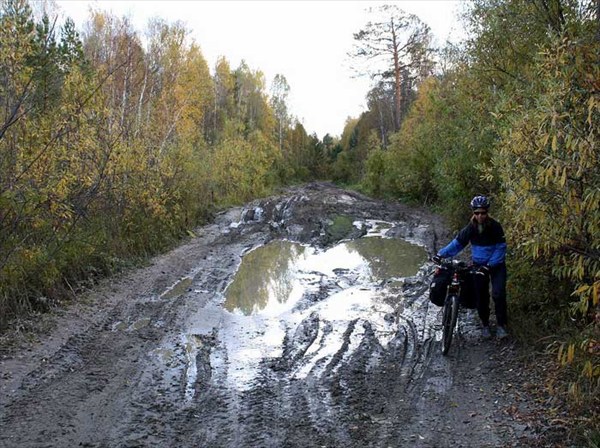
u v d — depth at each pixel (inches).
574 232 189.6
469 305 278.7
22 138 353.7
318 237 657.6
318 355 269.3
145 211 552.7
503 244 275.1
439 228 689.0
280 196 1332.4
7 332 285.1
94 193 435.2
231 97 2137.1
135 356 268.1
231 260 517.3
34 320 307.1
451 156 573.6
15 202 328.8
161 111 892.0
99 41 914.7
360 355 266.4
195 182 801.6
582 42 184.5
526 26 373.7
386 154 1240.8
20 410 206.4
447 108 639.1
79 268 395.2
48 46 417.4
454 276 270.5
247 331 310.2
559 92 183.8
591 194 161.6
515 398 209.9
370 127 2353.6
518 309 291.4
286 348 279.9
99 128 469.1
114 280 416.8
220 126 1925.4
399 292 389.7
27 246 352.8
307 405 212.2
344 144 3617.1
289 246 612.1
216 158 1190.3
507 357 250.4
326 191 1378.0
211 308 356.5
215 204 1021.8
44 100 384.8
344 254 553.6
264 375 244.2
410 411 206.7
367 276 446.0
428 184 1003.9
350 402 214.4
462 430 190.5
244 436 188.9
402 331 302.7
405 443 182.7
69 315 325.7
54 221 379.9
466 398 215.9
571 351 175.2
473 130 497.0
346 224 768.9
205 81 1441.9
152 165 599.5
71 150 411.5
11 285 320.2
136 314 339.9
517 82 368.5
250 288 411.8
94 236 439.5
